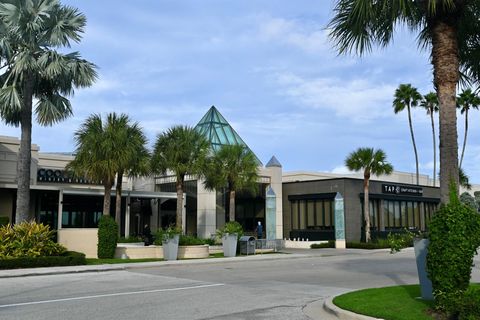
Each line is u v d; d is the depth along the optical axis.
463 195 54.78
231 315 9.79
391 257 28.66
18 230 21.31
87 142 26.94
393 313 8.78
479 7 11.19
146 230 32.31
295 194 44.50
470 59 12.45
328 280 16.53
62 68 22.75
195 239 28.19
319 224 42.22
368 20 10.75
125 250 25.61
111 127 27.33
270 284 15.41
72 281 16.22
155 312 10.09
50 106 23.70
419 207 47.66
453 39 10.26
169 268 21.59
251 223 47.06
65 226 37.19
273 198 34.41
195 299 12.02
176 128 30.84
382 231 42.75
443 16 10.25
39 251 21.11
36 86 24.31
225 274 18.75
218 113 47.09
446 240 8.58
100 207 39.66
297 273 19.05
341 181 41.03
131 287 14.54
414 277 17.12
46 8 22.52
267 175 43.06
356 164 39.00
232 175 32.50
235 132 47.00
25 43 22.59
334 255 30.39
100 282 15.91
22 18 21.92
